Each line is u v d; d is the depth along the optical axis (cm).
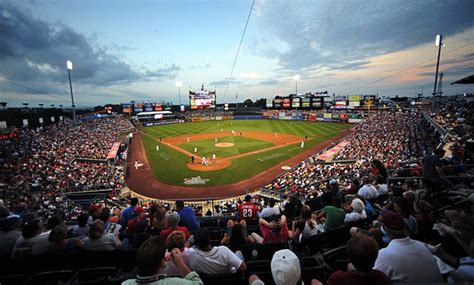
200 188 2325
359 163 2388
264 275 351
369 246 227
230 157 3369
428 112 4612
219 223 817
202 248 350
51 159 3047
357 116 6931
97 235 457
